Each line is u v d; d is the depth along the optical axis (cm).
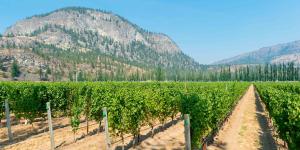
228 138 2138
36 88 2655
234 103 3812
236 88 4388
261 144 1956
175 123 2761
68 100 2883
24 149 1788
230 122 2819
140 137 2134
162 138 2103
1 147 1848
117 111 1717
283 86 4622
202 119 1706
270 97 2722
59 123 2711
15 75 18425
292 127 1328
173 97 2539
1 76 17700
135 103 1805
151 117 2191
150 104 2147
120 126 1717
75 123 1955
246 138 2133
